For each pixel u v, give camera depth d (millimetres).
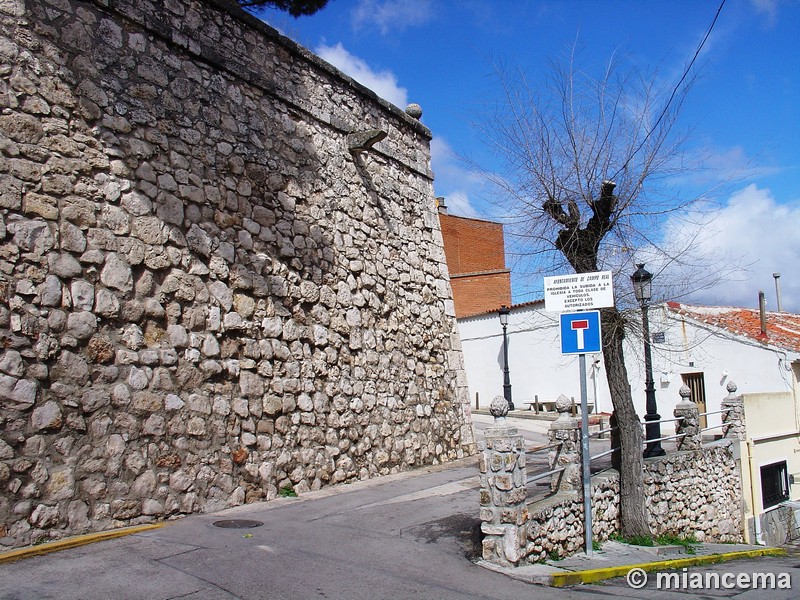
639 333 9914
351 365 10914
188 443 8047
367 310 11516
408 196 13367
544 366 25125
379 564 6293
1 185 6621
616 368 9195
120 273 7582
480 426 20391
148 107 8266
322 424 10117
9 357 6438
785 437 15695
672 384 20750
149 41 8438
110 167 7680
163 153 8359
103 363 7270
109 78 7859
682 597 6301
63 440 6785
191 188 8648
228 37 9594
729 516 12703
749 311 21984
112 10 7988
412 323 12656
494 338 26656
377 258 12023
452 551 6902
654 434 11508
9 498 6262
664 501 10445
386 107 12898
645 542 8711
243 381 8914
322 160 11109
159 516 7578
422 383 12602
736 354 19141
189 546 6461
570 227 9328
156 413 7723
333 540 6984
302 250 10320
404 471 11625
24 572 5539
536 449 7520
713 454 12547
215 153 9109
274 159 10109
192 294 8398
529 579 6270
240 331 8992
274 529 7328
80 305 7129
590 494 8047
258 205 9656
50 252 6938
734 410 13898
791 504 15141
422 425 12367
